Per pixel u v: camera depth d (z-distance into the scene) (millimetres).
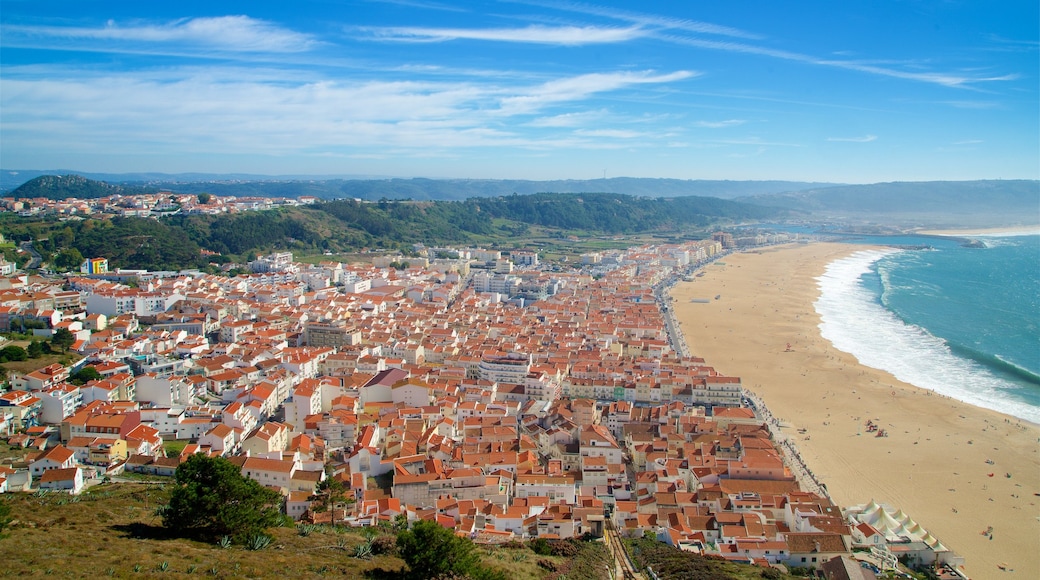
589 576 126750
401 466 176750
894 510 175125
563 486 174750
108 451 178000
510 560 130250
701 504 169625
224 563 95875
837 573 139625
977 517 177875
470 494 169750
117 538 103312
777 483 177000
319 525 138625
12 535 100188
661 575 134250
